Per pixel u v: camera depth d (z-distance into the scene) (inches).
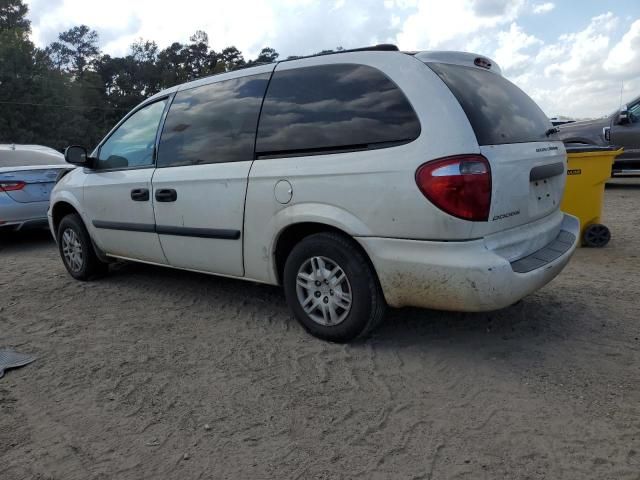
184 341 156.4
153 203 179.8
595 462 97.0
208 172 162.4
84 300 198.7
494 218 124.7
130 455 103.5
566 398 118.0
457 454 100.6
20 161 317.4
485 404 116.9
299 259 147.7
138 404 121.8
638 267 214.4
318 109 142.9
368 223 131.1
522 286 126.7
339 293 142.8
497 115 136.2
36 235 353.1
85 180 209.8
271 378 131.7
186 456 102.5
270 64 159.2
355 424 111.3
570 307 171.3
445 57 140.0
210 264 169.5
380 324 160.2
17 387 131.5
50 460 102.6
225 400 122.4
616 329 153.3
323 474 96.4
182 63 3134.8
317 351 145.2
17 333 167.0
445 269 122.6
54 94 1918.1
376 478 95.0
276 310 178.2
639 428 106.3
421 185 122.0
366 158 131.1
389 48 141.7
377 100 133.7
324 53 149.6
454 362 136.7
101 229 204.5
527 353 140.2
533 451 100.6
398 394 122.4
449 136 121.9
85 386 130.9
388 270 130.7
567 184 246.8
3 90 1787.6
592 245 251.9
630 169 428.8
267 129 152.0
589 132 440.5
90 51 3115.2
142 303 192.2
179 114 177.9
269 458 101.3
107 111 2640.3
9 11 2738.7
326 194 136.8
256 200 151.0
